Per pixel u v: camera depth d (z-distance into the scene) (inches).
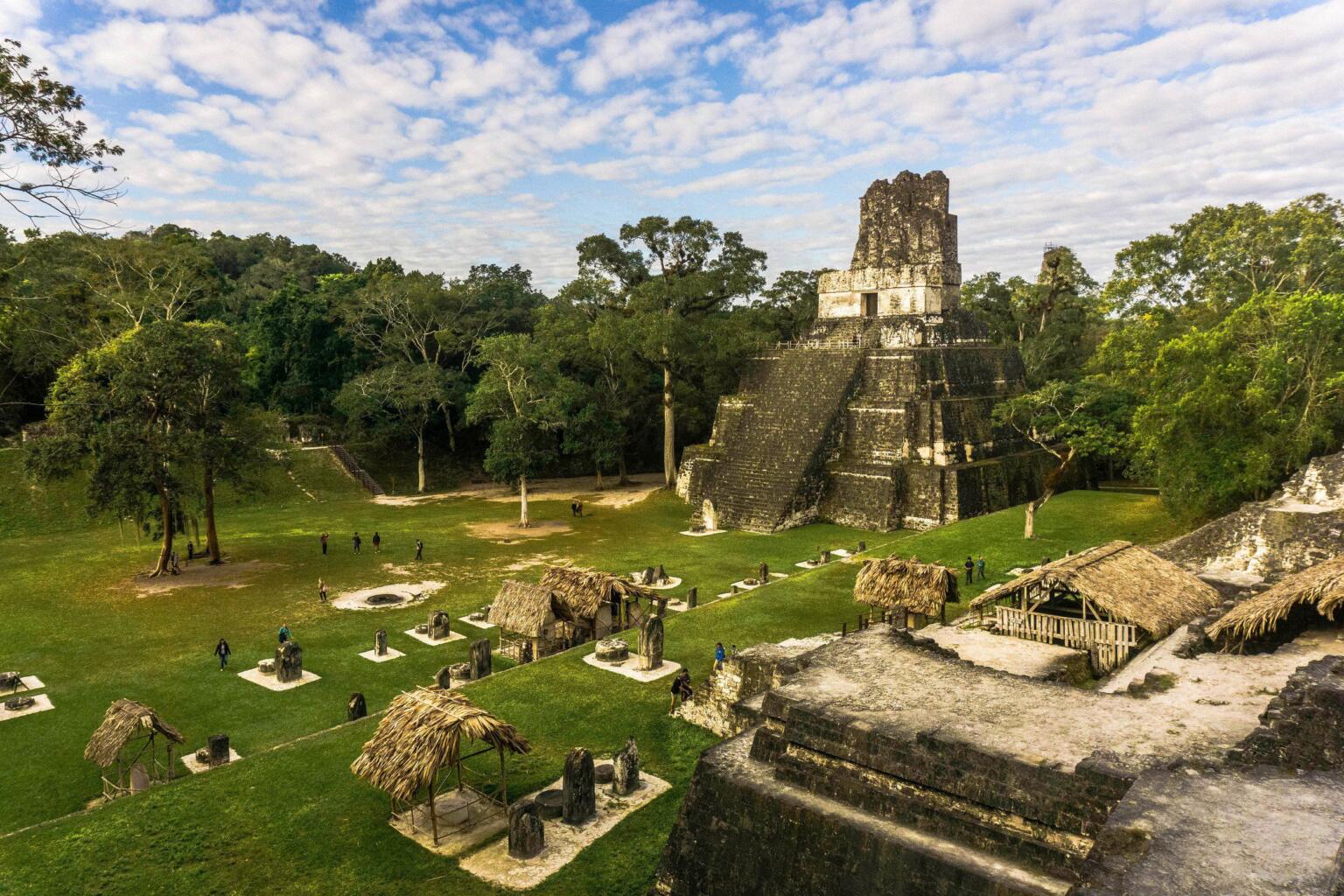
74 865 547.8
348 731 745.0
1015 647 797.9
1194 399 1218.6
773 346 2290.8
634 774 642.8
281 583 1373.0
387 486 2364.7
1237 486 1190.3
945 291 2101.4
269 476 2154.3
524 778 661.9
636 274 2475.4
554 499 2223.2
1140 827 313.3
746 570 1438.2
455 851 561.6
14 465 1926.7
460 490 2383.1
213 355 1428.4
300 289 2721.5
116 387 1341.0
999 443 1945.1
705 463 2078.0
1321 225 1669.5
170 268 2239.2
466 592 1316.4
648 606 1206.9
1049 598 886.4
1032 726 441.1
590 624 1067.9
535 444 1921.8
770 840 443.2
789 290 2755.9
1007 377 2142.0
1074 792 369.7
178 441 1384.1
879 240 2121.1
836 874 414.3
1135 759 393.1
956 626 883.4
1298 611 712.4
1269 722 427.8
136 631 1120.8
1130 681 611.2
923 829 407.5
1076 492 1781.5
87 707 871.7
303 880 533.0
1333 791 339.0
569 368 2536.9
